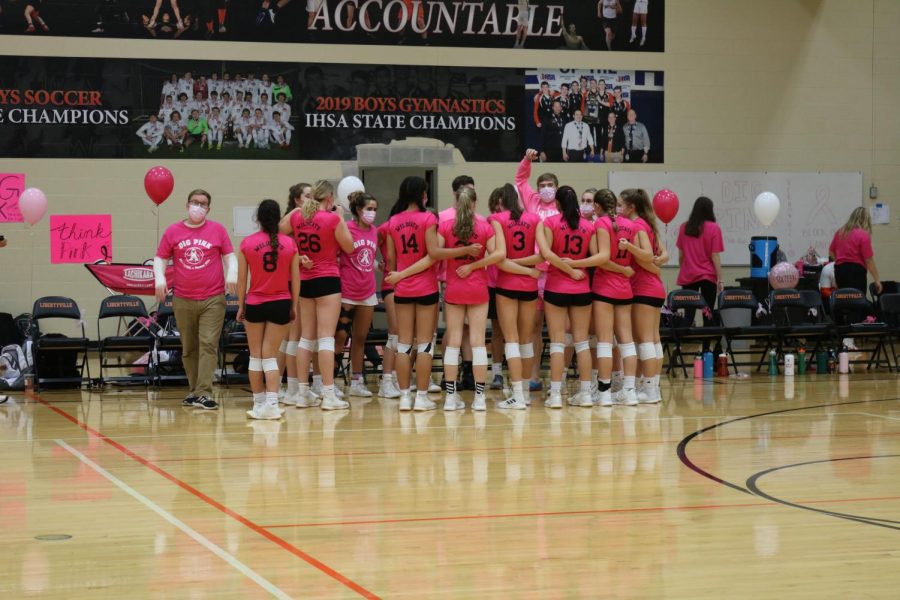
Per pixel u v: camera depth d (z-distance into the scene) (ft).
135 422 28.35
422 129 54.80
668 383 38.93
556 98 55.98
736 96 57.72
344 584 12.92
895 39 59.26
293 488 19.04
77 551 14.52
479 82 55.26
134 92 52.44
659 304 32.32
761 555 14.24
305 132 53.78
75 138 51.98
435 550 14.58
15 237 51.55
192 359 32.32
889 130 59.26
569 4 56.03
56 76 51.78
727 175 57.57
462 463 21.65
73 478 20.10
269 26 53.36
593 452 22.99
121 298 39.22
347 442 24.57
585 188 56.39
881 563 13.82
